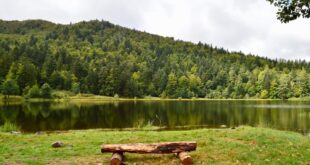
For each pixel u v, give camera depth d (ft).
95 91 405.80
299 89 420.77
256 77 479.00
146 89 449.48
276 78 453.58
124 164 33.96
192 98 443.32
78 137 53.06
